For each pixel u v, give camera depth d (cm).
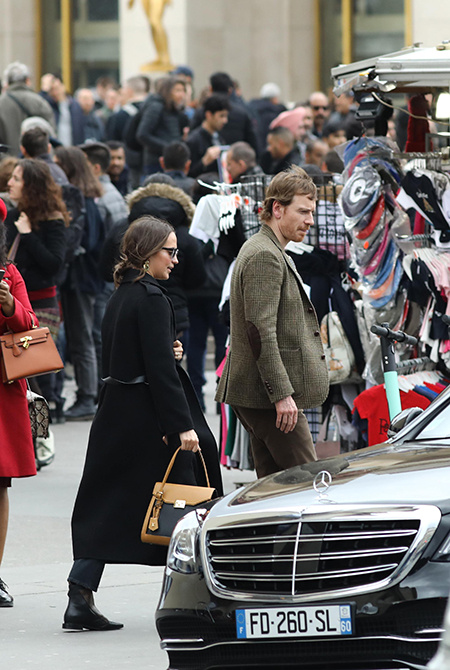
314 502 1142
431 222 1922
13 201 2641
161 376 1490
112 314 1539
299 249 2100
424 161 2009
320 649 1102
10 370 1606
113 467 1518
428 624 1058
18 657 1430
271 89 4722
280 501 1171
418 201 1905
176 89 3941
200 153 3734
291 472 1277
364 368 2075
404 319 1986
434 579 1060
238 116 3931
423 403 1897
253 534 1155
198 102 4834
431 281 1927
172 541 1214
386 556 1084
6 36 6912
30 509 2250
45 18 6956
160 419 1488
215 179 3077
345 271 2116
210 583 1160
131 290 1527
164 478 1477
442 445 1298
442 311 1936
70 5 6919
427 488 1125
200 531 1195
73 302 3114
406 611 1064
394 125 3294
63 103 4594
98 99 5519
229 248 2156
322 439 2128
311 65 6631
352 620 1082
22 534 2072
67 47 6925
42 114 3678
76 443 2888
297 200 1548
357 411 2041
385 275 1958
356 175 1938
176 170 3092
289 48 6612
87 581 1532
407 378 1927
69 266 3055
